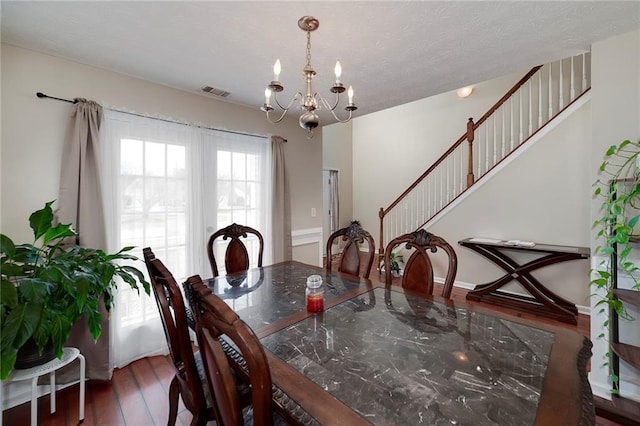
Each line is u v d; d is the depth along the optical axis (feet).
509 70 7.51
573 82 11.18
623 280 6.11
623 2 4.88
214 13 5.14
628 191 5.92
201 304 2.65
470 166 13.78
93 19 5.31
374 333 4.04
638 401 5.83
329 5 4.92
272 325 4.31
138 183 7.84
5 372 4.09
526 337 3.88
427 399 2.64
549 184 11.00
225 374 2.40
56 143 6.70
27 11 5.05
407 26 5.55
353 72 7.57
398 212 17.57
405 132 18.95
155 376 7.04
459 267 13.58
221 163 9.66
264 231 10.79
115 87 7.52
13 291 4.39
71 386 6.57
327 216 20.61
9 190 6.16
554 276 10.89
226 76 7.80
